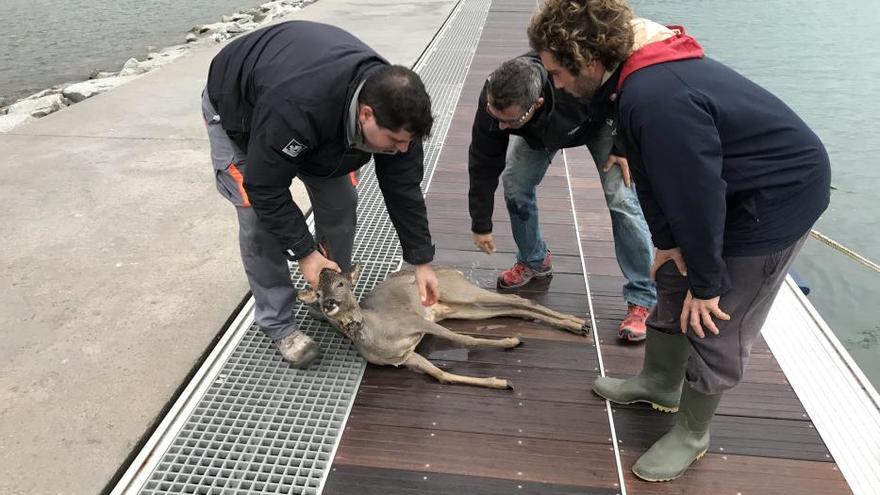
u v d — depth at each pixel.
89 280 3.29
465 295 2.97
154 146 4.96
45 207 4.02
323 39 2.17
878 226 4.60
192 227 3.80
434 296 2.66
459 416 2.48
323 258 2.46
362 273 3.36
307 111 2.02
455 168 4.51
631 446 2.34
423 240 2.57
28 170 4.53
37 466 2.23
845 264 4.36
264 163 2.09
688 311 1.96
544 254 3.20
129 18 13.06
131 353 2.78
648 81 1.71
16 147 4.95
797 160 1.74
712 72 1.74
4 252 3.53
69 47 10.58
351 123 2.05
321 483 2.19
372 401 2.56
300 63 2.08
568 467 2.26
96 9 13.99
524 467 2.26
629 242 2.76
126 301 3.12
